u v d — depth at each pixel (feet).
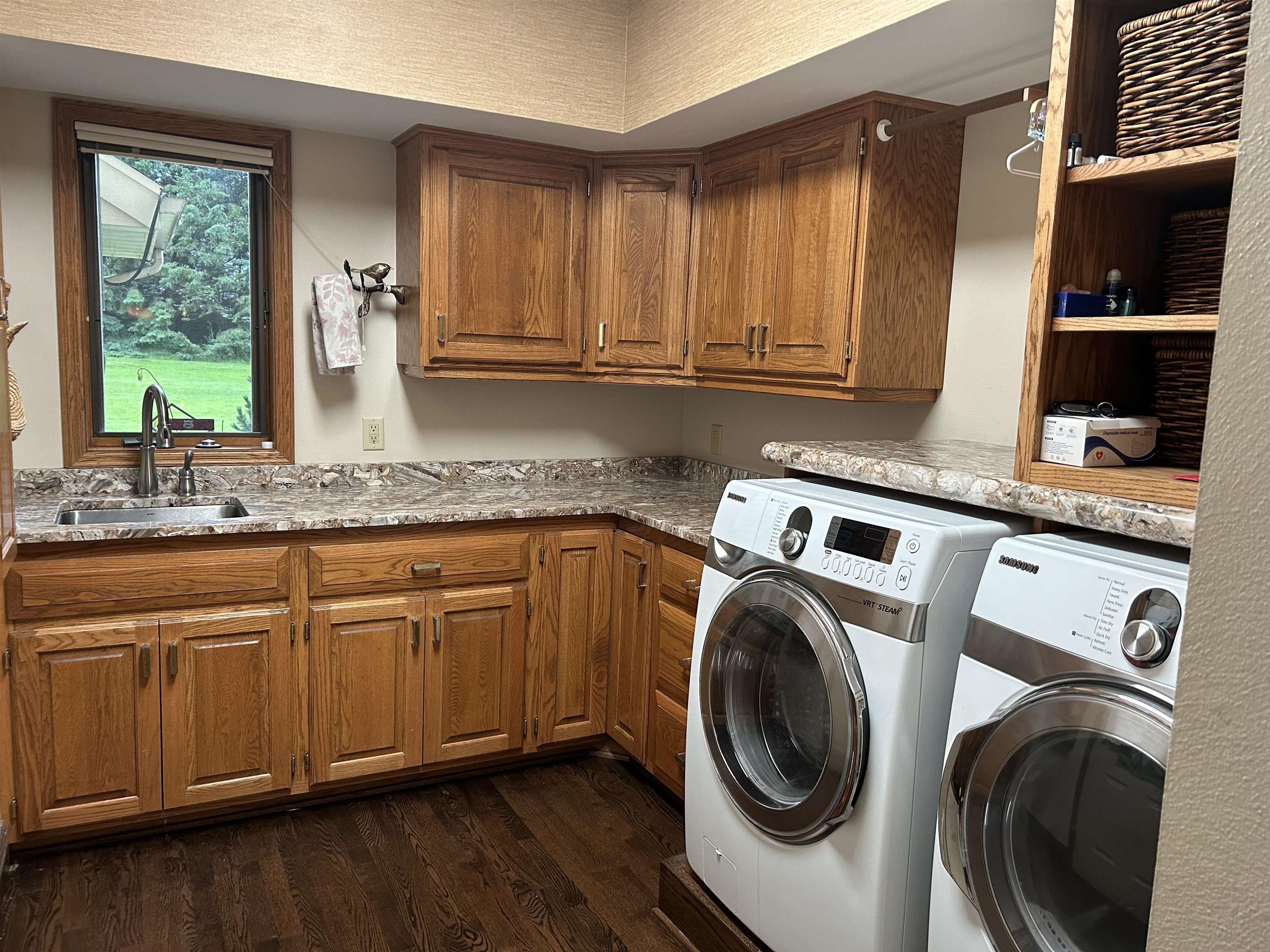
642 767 9.64
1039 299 5.15
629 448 11.68
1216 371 1.91
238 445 9.64
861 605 5.28
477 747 9.05
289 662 8.10
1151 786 3.82
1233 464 1.87
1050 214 5.09
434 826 8.32
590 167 9.93
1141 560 4.33
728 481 10.97
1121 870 3.98
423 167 9.09
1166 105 4.68
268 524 7.81
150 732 7.64
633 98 9.01
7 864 7.40
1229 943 1.89
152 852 7.71
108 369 9.02
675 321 9.87
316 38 7.84
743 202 9.03
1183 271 5.41
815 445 7.20
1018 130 7.52
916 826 5.13
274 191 9.32
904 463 6.06
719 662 6.36
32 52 7.20
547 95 8.82
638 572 9.02
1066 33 5.00
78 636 7.30
